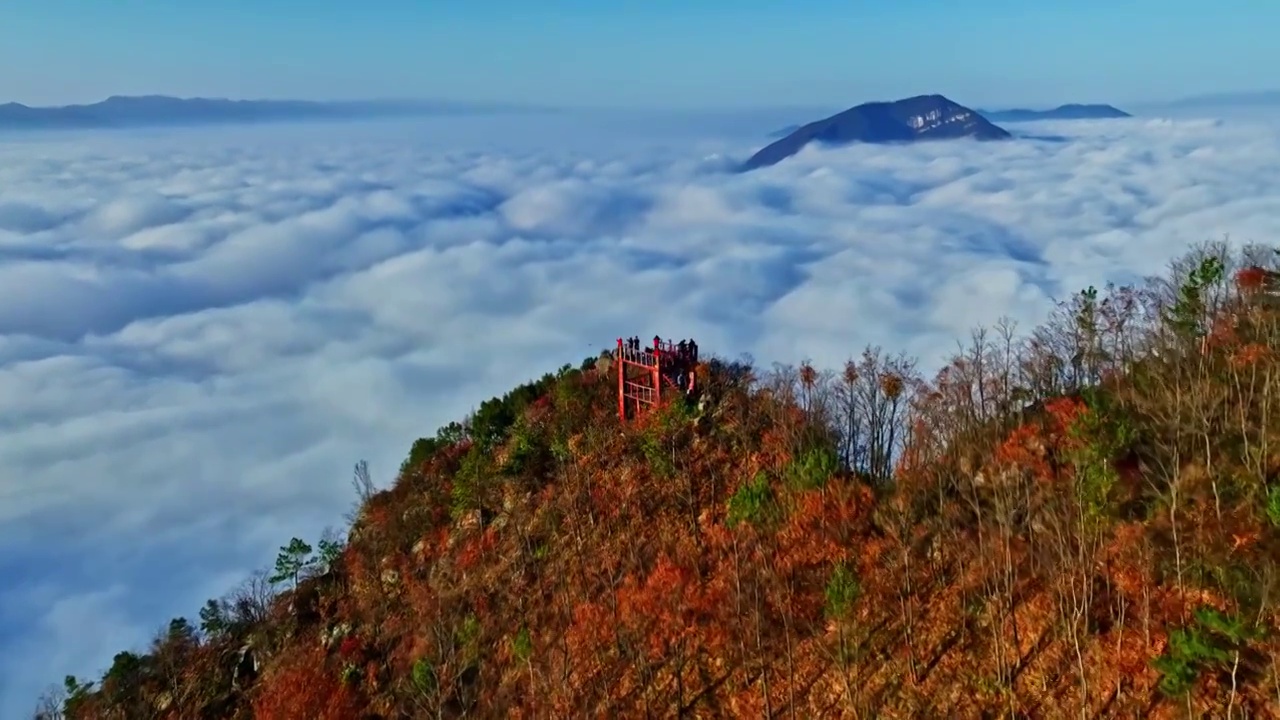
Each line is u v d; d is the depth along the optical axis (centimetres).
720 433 6419
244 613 7356
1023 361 6919
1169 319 5544
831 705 4309
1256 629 3397
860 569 4891
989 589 4453
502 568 6150
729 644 4831
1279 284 5778
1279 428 4475
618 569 5697
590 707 4831
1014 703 3912
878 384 6644
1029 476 4819
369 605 6619
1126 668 3822
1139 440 4703
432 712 5191
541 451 6981
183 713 6406
